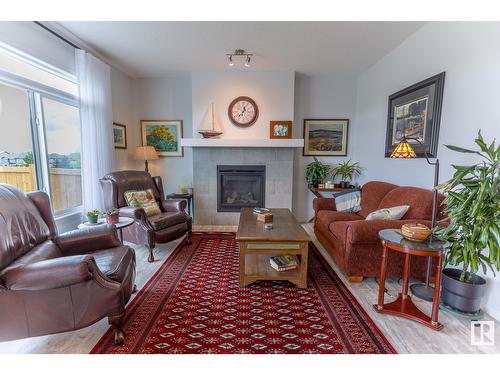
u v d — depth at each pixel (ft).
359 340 5.76
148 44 10.69
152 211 11.30
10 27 7.65
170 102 15.76
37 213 6.66
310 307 7.00
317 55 11.99
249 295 7.58
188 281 8.36
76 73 10.42
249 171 15.06
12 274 4.91
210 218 15.30
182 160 16.16
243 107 14.55
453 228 6.34
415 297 7.42
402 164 10.76
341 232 8.67
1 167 8.05
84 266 4.95
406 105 10.28
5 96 8.14
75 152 11.16
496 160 5.76
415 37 9.77
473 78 7.23
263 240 7.79
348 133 15.87
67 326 5.20
